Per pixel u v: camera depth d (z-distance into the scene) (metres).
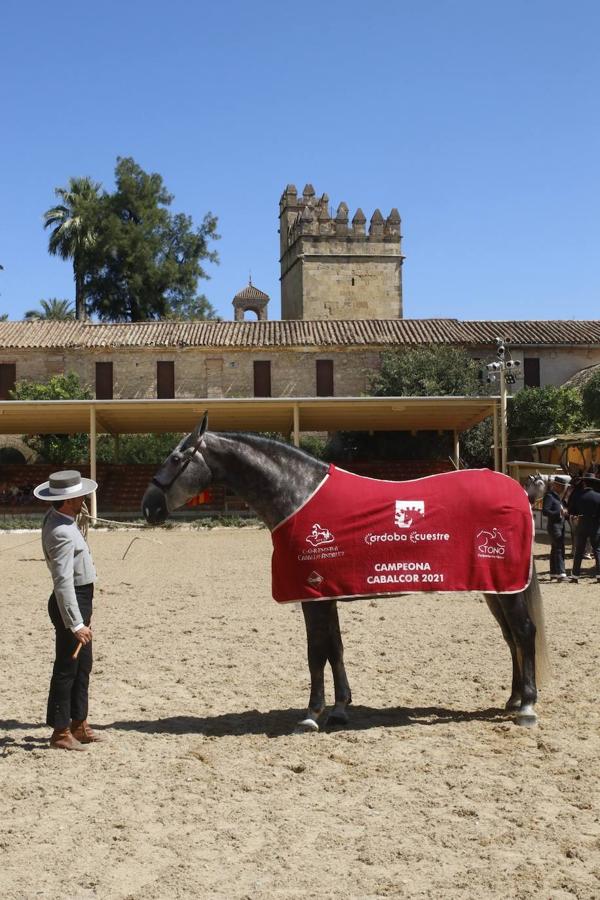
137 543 23.80
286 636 9.84
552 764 5.41
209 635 9.95
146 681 7.82
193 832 4.43
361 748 5.80
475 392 38.59
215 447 6.31
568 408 37.69
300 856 4.13
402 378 39.31
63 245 57.69
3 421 34.00
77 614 5.77
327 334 43.16
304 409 31.50
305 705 7.00
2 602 12.84
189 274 60.16
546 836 4.32
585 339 42.34
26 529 29.11
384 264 56.94
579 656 8.56
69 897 3.75
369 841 4.27
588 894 3.70
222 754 5.73
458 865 4.02
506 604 6.34
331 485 6.33
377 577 6.14
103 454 39.94
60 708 5.86
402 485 6.47
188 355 42.31
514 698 6.61
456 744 5.84
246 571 16.70
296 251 57.91
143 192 59.56
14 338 42.44
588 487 14.38
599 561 14.16
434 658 8.59
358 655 8.79
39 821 4.62
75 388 40.28
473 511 6.31
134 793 5.00
